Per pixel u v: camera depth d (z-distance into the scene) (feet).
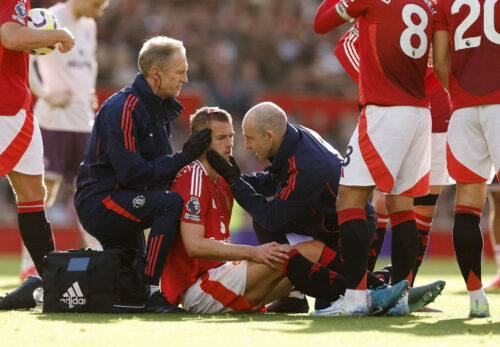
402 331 44.91
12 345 38.78
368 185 52.19
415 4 53.26
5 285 91.40
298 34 234.79
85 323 48.01
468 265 53.83
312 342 40.14
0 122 58.90
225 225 58.49
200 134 56.80
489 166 53.21
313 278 53.88
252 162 187.62
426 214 68.13
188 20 223.51
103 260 54.60
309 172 56.49
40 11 62.59
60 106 92.79
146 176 56.13
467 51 52.60
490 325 48.49
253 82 215.72
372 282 55.36
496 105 51.52
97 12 94.32
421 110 53.01
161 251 55.42
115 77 200.23
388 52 52.11
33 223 61.41
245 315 54.75
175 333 43.27
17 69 60.23
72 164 94.94
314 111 189.67
